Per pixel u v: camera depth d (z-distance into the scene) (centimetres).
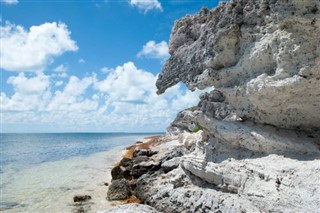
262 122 1370
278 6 1189
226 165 1377
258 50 1303
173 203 1510
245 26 1368
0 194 2344
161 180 1892
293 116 1280
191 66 1619
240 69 1391
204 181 1515
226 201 1250
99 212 1393
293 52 1170
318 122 1266
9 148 7825
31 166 4006
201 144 1623
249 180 1238
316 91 1180
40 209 1941
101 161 4550
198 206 1361
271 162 1216
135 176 2481
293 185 1072
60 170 3603
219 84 1496
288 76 1198
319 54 1118
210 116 1550
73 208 1936
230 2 1399
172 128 4144
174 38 1808
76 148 7831
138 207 1410
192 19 1733
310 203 989
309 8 1123
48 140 13762
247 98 1374
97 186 2602
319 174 1048
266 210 1101
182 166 1697
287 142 1240
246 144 1358
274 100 1267
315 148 1196
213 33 1484
